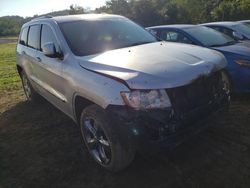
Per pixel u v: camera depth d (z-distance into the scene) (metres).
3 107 6.66
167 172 3.49
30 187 3.49
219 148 3.88
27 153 4.29
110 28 4.66
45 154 4.21
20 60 6.30
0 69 13.79
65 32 4.36
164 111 3.01
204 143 4.03
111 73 3.27
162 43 4.45
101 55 3.82
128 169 3.62
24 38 6.26
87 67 3.60
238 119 4.71
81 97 3.72
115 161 3.34
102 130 3.39
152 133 2.99
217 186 3.16
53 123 5.31
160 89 3.01
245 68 5.18
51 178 3.62
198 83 3.27
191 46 4.19
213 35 6.46
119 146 3.24
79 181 3.51
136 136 3.01
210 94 3.45
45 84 5.04
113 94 3.12
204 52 3.83
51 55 4.06
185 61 3.43
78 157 4.03
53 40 4.52
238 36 7.34
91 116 3.46
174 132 3.07
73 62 3.86
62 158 4.05
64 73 4.01
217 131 4.34
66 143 4.47
